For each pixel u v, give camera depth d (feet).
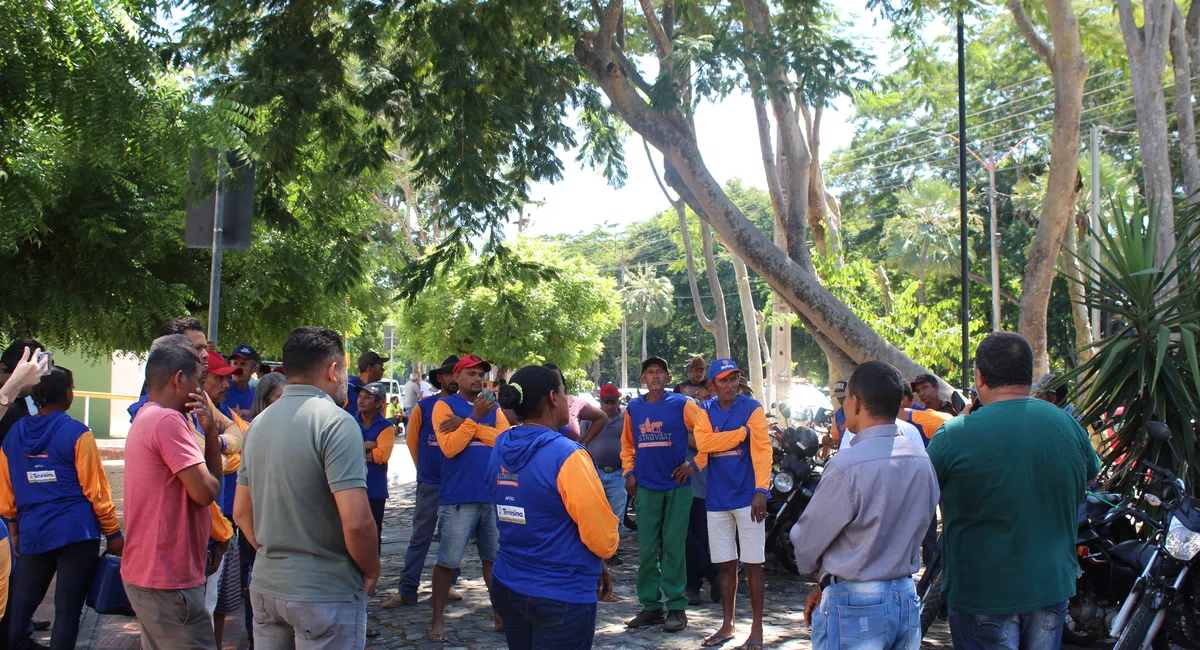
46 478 16.25
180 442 13.84
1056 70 38.81
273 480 11.90
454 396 22.24
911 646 11.58
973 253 129.59
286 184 36.22
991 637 12.55
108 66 18.89
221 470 15.87
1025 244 127.24
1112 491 21.58
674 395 23.22
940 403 26.66
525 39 36.68
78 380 69.67
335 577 11.91
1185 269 22.18
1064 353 131.44
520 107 35.76
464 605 25.00
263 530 11.96
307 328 12.81
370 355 24.35
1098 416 21.59
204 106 20.35
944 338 54.80
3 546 13.33
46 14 18.43
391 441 24.06
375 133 35.70
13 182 22.68
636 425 23.22
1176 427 20.74
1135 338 21.26
